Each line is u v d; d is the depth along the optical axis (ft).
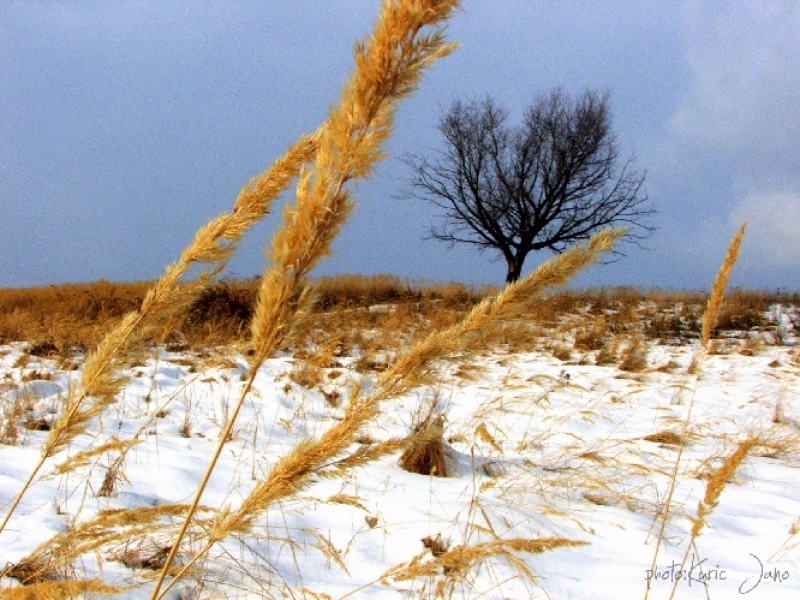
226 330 30.81
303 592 7.89
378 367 28.45
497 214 82.23
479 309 3.61
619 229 3.57
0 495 10.78
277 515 10.99
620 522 12.49
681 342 42.80
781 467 17.46
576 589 9.68
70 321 30.40
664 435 19.26
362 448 4.02
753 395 26.45
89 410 5.24
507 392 23.34
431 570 6.72
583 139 79.46
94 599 7.14
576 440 18.20
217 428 17.37
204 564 8.75
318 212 3.15
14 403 17.01
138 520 6.98
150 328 5.16
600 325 44.14
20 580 7.62
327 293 62.54
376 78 3.00
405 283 69.41
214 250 4.79
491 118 83.56
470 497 12.93
